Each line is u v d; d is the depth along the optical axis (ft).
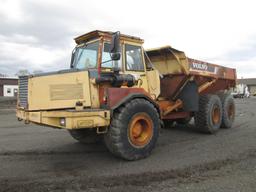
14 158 22.85
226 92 38.40
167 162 20.97
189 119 37.09
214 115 32.83
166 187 15.88
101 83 21.25
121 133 20.80
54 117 19.89
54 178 17.76
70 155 23.62
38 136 32.86
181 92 31.99
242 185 15.97
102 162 21.39
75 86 20.76
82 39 23.86
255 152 23.30
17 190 15.74
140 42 24.41
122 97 21.39
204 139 29.43
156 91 25.57
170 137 30.68
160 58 31.04
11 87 153.17
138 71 24.02
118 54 20.57
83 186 16.24
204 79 33.01
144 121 22.27
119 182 16.78
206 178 17.30
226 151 23.84
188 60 29.73
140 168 19.58
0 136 33.40
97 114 19.99
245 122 42.34
